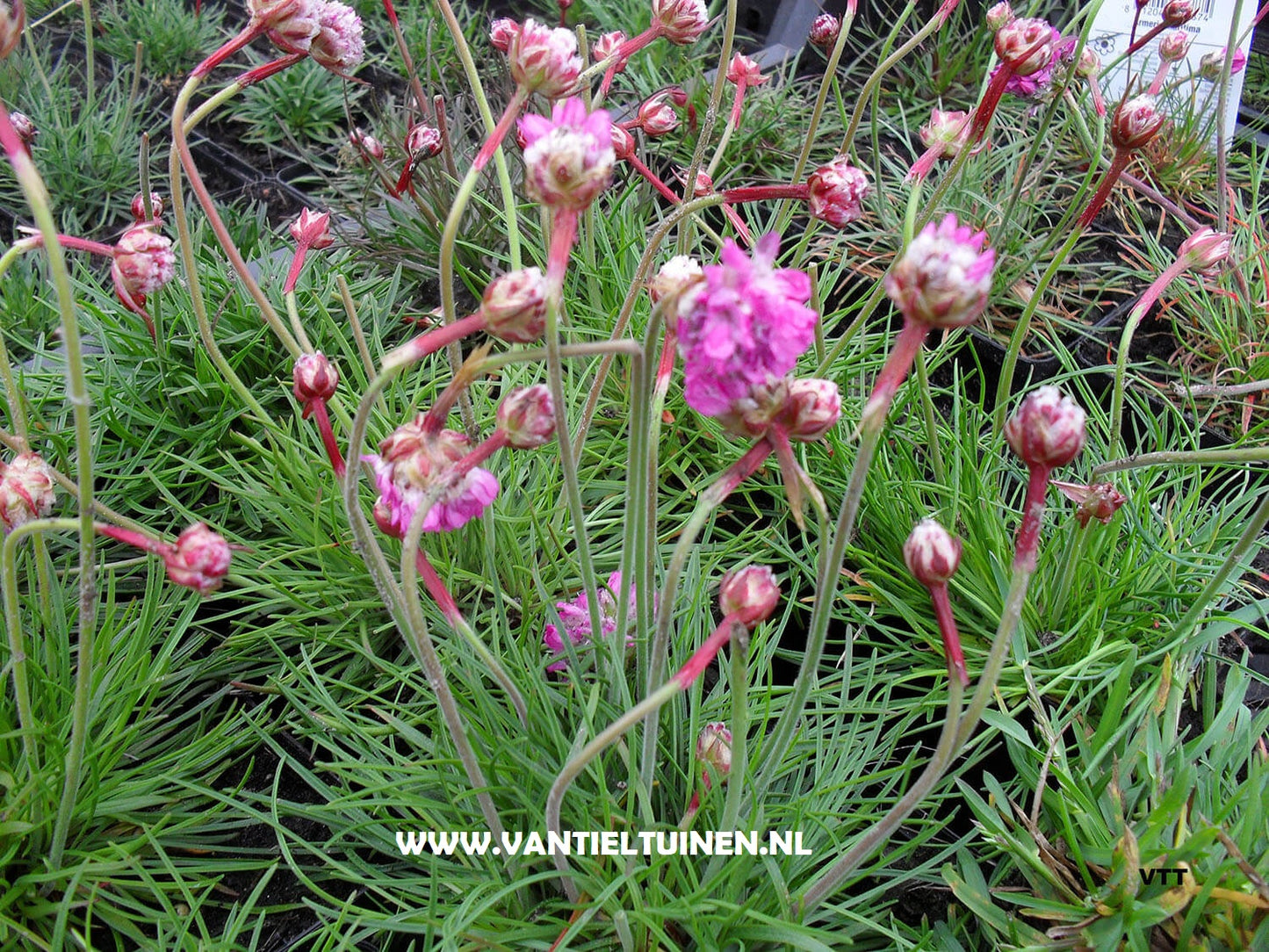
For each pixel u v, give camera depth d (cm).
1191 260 35
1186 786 27
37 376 43
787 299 20
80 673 25
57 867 29
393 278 49
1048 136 65
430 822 29
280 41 28
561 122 21
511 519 36
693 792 29
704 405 20
